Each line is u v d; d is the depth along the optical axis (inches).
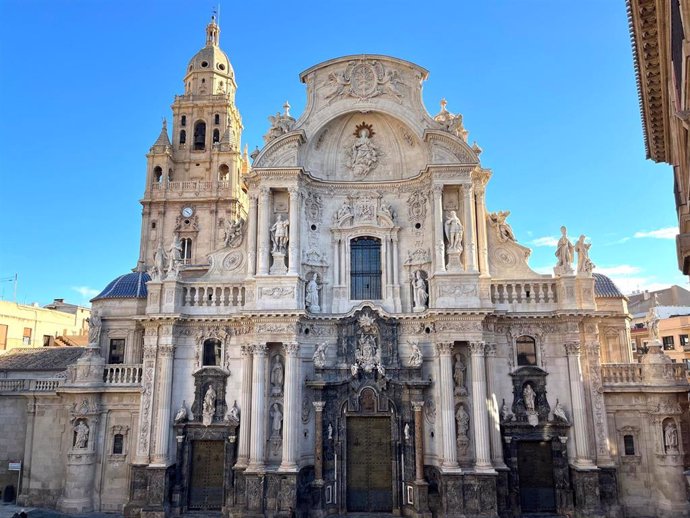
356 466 1460.4
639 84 1075.3
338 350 1509.6
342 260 1609.3
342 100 1635.1
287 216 1588.3
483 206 1561.3
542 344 1485.0
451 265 1496.1
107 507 1485.0
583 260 1503.4
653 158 1273.4
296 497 1365.7
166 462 1430.9
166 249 2524.6
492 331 1478.8
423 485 1384.1
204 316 1520.7
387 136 1685.5
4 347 2598.4
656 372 1423.5
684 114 641.0
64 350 1975.9
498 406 1454.2
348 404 1466.5
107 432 1529.3
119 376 1555.1
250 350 1483.8
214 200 2554.1
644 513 1389.0
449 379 1418.6
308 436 1471.5
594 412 1424.7
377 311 1508.4
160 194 2581.2
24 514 1270.9
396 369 1477.6
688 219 1007.0
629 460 1421.0
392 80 1636.3
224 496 1429.6
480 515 1331.2
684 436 1477.6
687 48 604.7
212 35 3046.3
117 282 1830.7
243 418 1443.2
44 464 1582.2
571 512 1369.3
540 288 1509.6
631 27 925.2
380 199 1643.7
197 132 2834.6
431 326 1503.4
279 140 1565.0
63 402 1608.0
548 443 1433.3
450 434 1389.0
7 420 1659.7
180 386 1508.4
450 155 1545.3
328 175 1668.3
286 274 1494.8
